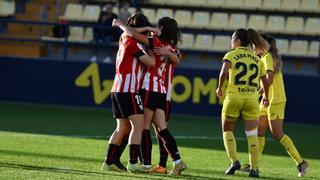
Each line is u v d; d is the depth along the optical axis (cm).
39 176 2055
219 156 2984
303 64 5053
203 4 5581
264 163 2852
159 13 5478
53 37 5262
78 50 5166
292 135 3928
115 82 2280
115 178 2075
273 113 2547
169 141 2272
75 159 2633
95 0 5756
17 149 2817
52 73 4681
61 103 4669
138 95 2264
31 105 4700
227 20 5409
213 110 4434
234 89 2402
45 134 3453
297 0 5478
